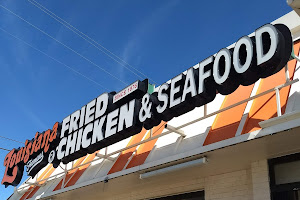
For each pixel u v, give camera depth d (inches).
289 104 253.0
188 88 294.2
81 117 421.7
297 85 265.0
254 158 284.7
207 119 330.3
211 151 276.5
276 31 237.3
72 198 464.4
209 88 281.1
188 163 294.8
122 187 392.2
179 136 339.6
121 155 394.6
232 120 290.8
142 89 370.3
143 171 333.1
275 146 259.0
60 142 441.1
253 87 309.0
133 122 343.6
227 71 262.1
